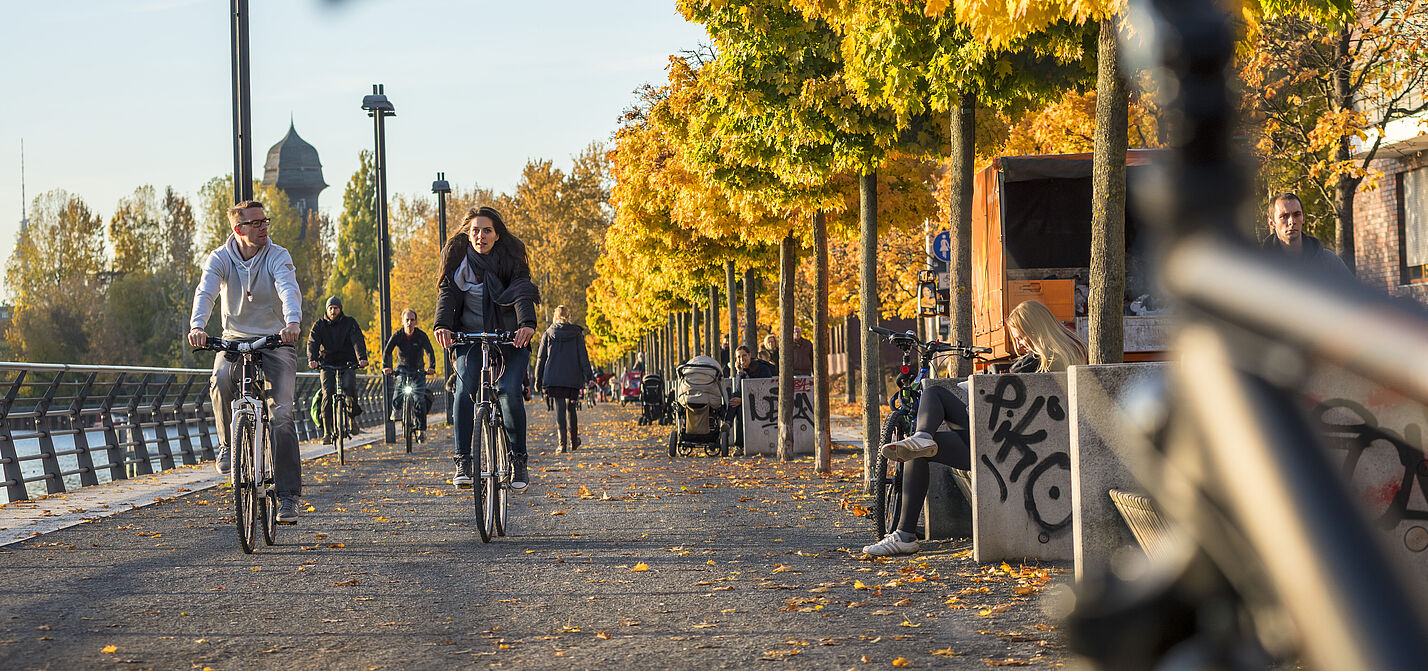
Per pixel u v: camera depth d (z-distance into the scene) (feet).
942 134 39.50
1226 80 1.32
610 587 22.75
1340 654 1.07
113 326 339.98
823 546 28.30
